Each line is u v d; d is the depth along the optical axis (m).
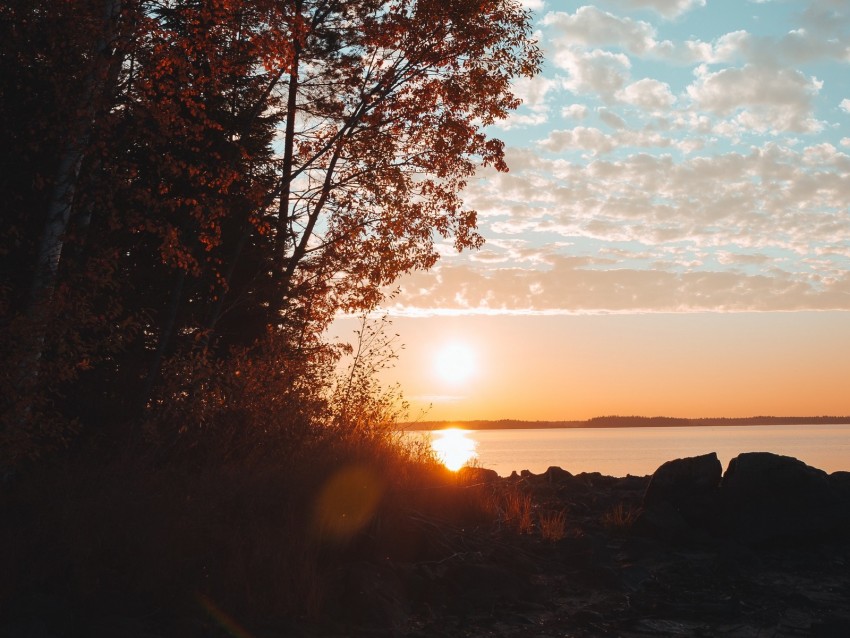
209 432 11.23
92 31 10.20
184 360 11.45
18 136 10.80
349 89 16.23
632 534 11.56
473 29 15.09
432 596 7.97
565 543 10.02
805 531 10.99
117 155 11.87
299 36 12.98
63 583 6.86
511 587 8.26
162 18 12.12
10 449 8.10
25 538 7.10
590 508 13.60
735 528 11.34
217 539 7.80
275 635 6.54
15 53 10.61
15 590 6.50
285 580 7.31
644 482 16.45
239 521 8.42
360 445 11.41
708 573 9.52
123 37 10.62
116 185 10.59
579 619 7.54
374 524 8.90
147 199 10.97
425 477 11.59
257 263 16.27
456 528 10.04
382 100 15.86
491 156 15.68
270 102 16.47
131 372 13.17
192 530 7.73
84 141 10.06
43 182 10.09
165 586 6.98
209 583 7.23
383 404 13.68
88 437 10.84
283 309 16.64
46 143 10.71
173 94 11.13
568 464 101.56
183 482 9.16
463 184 16.06
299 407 12.19
